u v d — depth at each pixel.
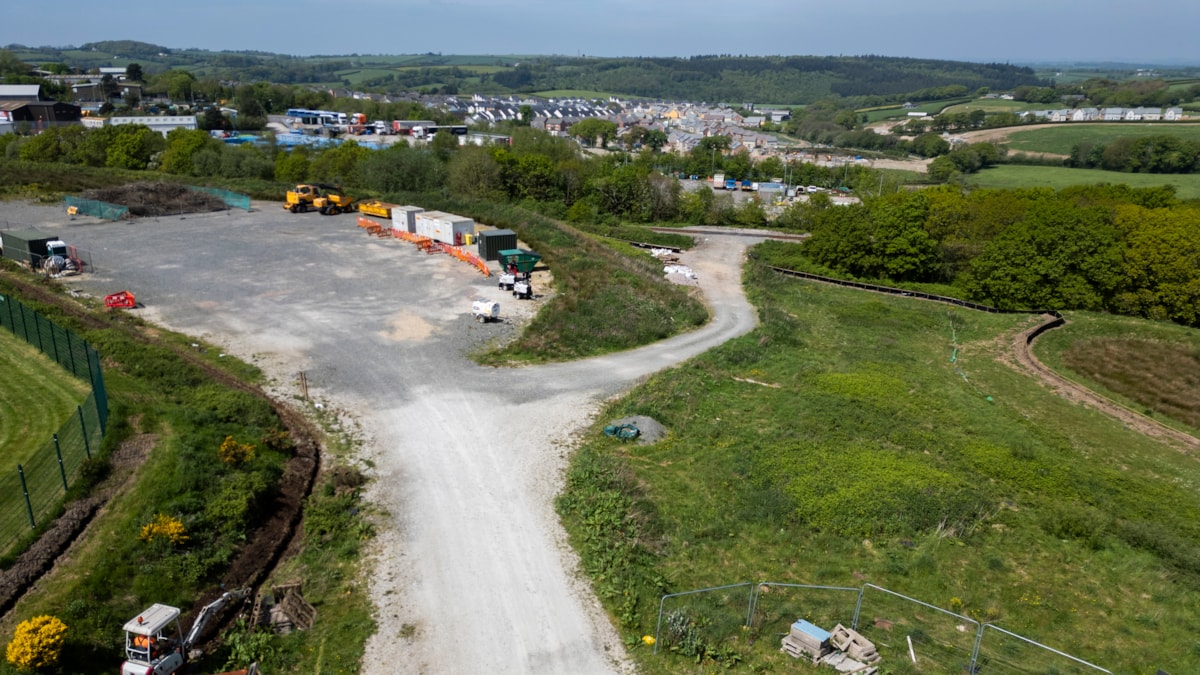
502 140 163.88
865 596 25.98
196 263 61.38
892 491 32.50
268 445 32.78
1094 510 32.62
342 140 160.12
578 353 48.56
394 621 23.61
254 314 50.69
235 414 34.72
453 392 41.25
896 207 81.25
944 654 22.92
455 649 22.47
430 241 69.00
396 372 43.25
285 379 41.22
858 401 43.25
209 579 24.70
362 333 48.62
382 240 72.19
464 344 48.06
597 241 78.81
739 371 48.06
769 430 39.09
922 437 38.75
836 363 51.00
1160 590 27.33
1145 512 33.34
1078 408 47.81
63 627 19.67
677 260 79.69
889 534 29.92
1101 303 72.06
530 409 39.75
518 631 23.31
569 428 37.84
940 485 33.62
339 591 24.98
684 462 35.06
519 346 47.88
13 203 79.81
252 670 20.38
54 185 88.56
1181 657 23.64
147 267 59.41
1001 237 74.56
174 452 29.50
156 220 76.19
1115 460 39.88
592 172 127.38
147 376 37.94
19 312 41.88
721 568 27.17
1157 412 50.12
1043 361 58.75
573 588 25.52
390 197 87.38
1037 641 24.09
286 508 29.34
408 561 26.67
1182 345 62.62
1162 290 68.88
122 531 24.91
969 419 42.28
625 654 22.50
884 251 81.00
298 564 26.41
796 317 63.53
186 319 48.88
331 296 55.25
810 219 108.31
